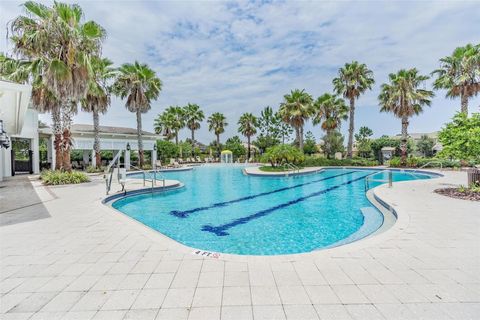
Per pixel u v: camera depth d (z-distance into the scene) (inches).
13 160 682.8
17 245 155.3
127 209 331.0
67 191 394.0
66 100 499.5
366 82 956.0
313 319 80.6
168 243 157.5
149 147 1049.5
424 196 311.4
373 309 85.7
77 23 463.5
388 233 168.7
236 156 1739.7
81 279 110.7
